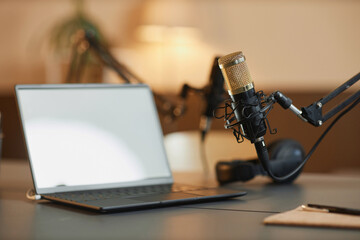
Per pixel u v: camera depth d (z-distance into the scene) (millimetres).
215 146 2377
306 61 5195
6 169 1849
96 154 1225
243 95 943
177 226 804
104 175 1211
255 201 1042
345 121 4270
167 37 4906
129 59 5062
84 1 5078
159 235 748
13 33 5066
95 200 981
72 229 790
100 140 1245
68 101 1248
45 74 5039
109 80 2945
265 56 5199
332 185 1300
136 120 1315
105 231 775
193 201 1000
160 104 1690
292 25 5184
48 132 1193
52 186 1138
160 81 5102
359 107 4266
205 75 5105
